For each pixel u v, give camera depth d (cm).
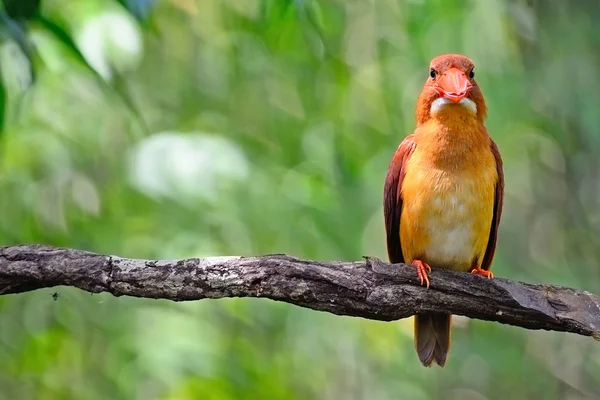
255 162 1112
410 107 1173
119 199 1091
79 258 690
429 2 1097
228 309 1052
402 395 1265
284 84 1188
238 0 1126
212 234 1044
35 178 1065
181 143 992
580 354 1323
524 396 1325
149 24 928
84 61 764
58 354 1038
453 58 849
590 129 1157
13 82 859
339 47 1088
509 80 1171
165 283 691
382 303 714
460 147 809
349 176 1134
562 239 1268
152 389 1060
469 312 729
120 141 1135
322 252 1097
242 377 1005
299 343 1160
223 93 1188
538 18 1157
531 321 724
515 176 1308
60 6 905
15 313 1062
